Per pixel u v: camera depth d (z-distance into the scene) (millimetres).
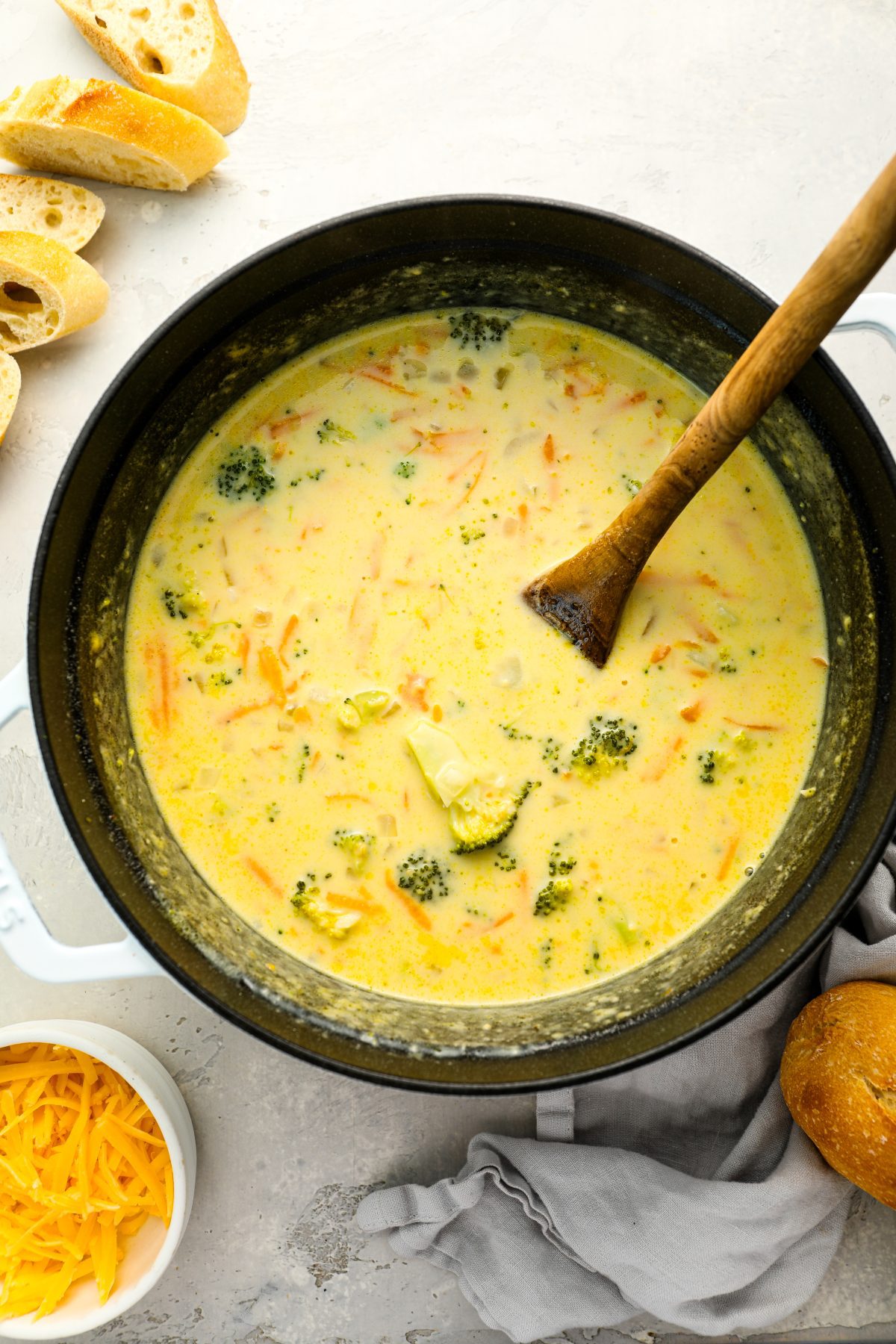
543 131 679
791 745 642
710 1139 668
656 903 633
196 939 609
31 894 664
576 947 632
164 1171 659
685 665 643
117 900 581
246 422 660
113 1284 648
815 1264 657
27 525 673
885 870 659
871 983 644
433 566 647
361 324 662
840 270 500
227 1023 673
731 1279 645
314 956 632
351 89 681
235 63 671
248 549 651
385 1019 619
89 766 607
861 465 605
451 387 661
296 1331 680
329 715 639
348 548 649
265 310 629
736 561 650
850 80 681
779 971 577
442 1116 675
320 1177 674
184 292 679
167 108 649
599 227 607
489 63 681
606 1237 648
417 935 632
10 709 589
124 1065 637
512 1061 605
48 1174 655
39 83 658
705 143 679
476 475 654
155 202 680
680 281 616
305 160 679
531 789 635
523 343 663
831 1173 646
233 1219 676
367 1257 677
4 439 674
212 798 640
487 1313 662
